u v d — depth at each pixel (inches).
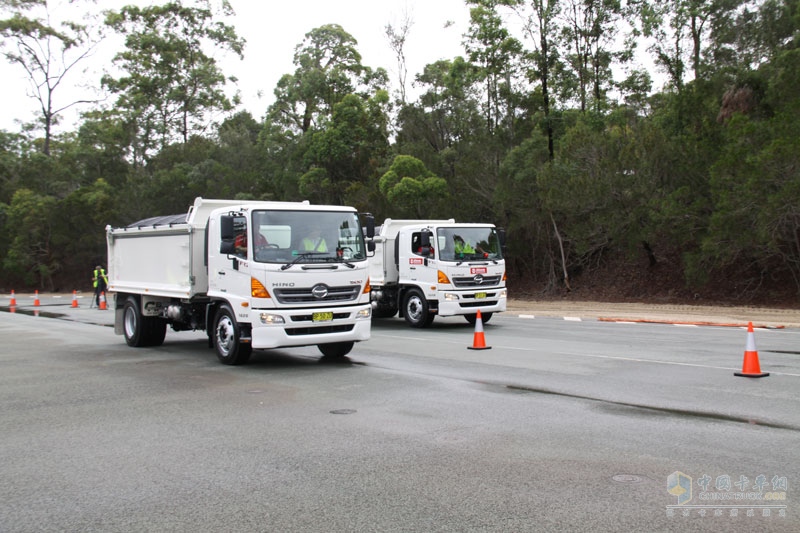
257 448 266.5
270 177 2110.0
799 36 1078.4
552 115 1312.7
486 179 1327.5
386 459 248.4
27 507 207.2
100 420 322.7
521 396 357.1
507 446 262.1
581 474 227.1
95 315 1055.0
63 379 446.6
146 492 218.4
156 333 621.0
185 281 529.0
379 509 198.7
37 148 2746.1
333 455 254.8
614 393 361.1
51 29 2482.8
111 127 2497.5
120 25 2588.6
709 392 359.6
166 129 2541.8
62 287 2150.6
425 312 729.6
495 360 487.5
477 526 184.5
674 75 1451.8
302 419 313.9
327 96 2091.5
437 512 195.3
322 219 478.0
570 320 853.2
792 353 506.0
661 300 1091.9
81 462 253.8
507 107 1471.5
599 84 1437.0
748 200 860.0
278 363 492.7
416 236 744.3
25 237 2095.2
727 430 280.2
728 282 1064.2
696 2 1370.6
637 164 1051.3
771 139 882.8
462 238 728.3
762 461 238.2
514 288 1363.2
